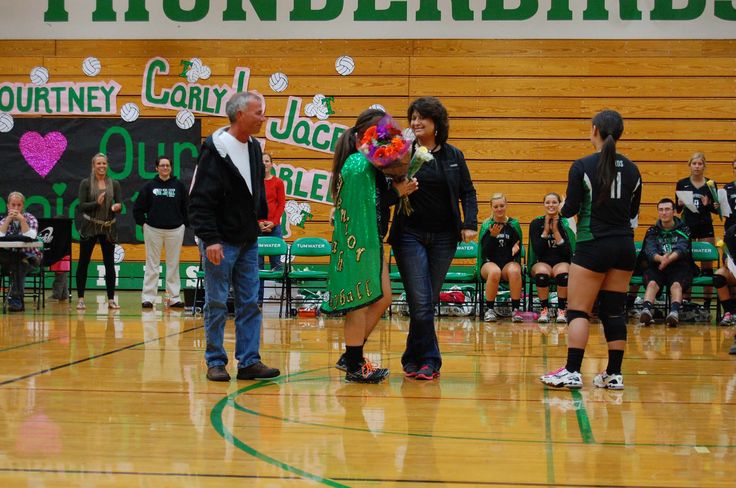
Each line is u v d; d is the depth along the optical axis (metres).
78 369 5.59
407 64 13.04
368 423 4.06
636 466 3.31
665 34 12.73
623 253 5.04
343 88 13.12
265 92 13.21
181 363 5.92
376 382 5.25
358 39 13.10
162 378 5.29
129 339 7.32
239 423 4.02
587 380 5.48
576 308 5.16
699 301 12.39
